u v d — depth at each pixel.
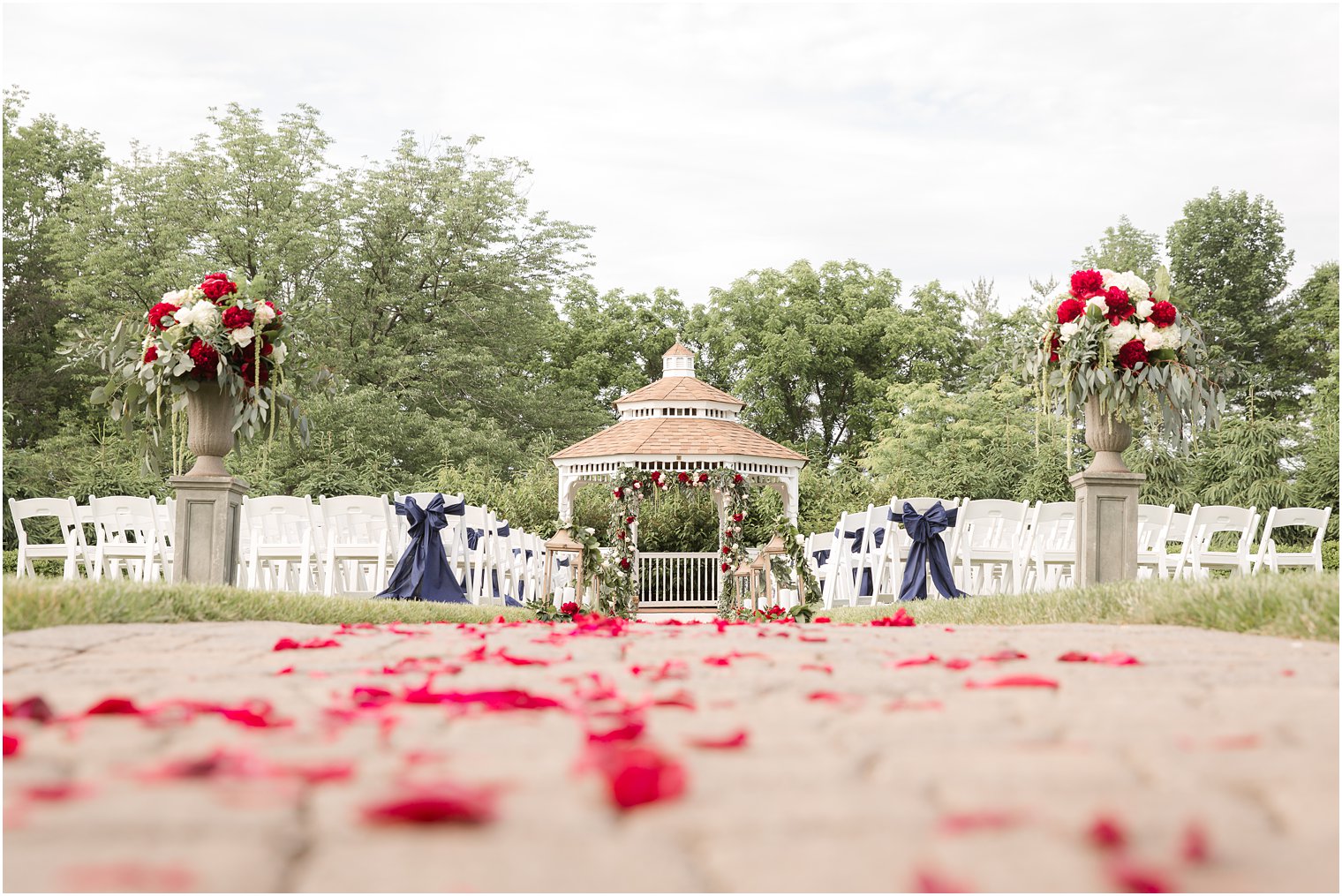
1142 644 4.41
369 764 2.14
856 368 38.75
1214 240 38.47
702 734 2.42
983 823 1.72
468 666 3.81
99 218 29.81
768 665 3.80
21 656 3.89
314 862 1.55
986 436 27.84
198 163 30.36
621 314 40.91
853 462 36.22
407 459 29.55
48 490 23.50
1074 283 8.75
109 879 1.44
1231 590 5.32
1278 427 22.92
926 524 10.65
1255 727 2.47
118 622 5.05
